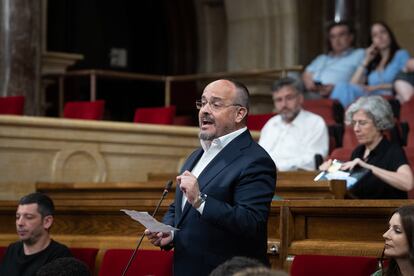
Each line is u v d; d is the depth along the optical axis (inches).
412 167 648.4
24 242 529.0
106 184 645.9
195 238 400.2
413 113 760.3
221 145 410.3
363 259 436.8
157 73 1258.0
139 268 486.9
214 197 400.2
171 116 866.8
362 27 1077.1
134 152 767.1
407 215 382.9
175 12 1242.6
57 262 373.7
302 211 486.0
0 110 852.6
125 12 1242.6
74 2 1207.6
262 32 1167.6
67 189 676.7
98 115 871.1
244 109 411.2
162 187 614.2
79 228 573.6
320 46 1133.1
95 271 537.6
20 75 950.4
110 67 1229.1
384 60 882.1
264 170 401.7
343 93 873.5
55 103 1130.7
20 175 725.9
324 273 440.8
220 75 1037.8
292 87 698.8
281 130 703.7
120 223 555.2
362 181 545.0
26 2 954.7
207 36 1223.5
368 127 554.6
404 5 1091.9
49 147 735.7
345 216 476.4
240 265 288.7
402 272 387.2
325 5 1096.2
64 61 1066.7
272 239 497.0
